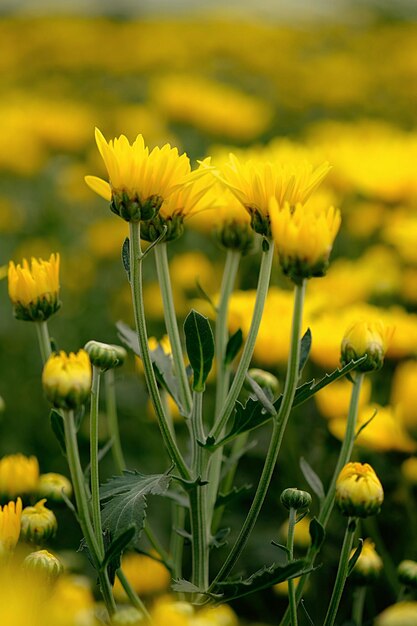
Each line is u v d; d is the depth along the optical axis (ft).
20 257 7.66
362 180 5.54
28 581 3.13
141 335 3.21
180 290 6.21
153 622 3.17
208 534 3.40
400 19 18.43
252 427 3.24
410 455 4.01
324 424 4.47
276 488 4.46
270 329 4.08
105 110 11.05
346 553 3.30
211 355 3.28
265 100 12.03
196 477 3.31
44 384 3.11
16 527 3.20
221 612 3.23
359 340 3.38
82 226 8.41
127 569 3.60
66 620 3.06
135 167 3.18
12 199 8.53
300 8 18.97
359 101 11.57
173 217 3.32
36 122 8.39
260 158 3.91
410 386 4.02
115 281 7.36
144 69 13.57
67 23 17.46
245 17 18.63
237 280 6.22
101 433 4.91
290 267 3.12
